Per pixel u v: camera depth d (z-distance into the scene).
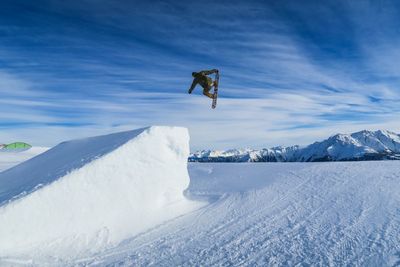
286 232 9.63
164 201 12.26
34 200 9.32
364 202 11.17
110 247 9.47
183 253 8.78
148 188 11.75
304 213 10.98
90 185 10.41
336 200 11.74
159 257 8.62
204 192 14.89
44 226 9.29
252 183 15.30
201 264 8.02
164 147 12.57
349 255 7.84
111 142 12.72
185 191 15.12
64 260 8.54
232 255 8.42
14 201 9.12
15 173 13.93
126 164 11.36
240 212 11.82
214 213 12.02
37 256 8.57
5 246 8.59
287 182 14.57
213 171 19.20
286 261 7.85
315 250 8.27
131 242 9.80
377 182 13.05
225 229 10.35
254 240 9.27
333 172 15.16
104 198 10.56
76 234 9.66
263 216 11.16
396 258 7.49
